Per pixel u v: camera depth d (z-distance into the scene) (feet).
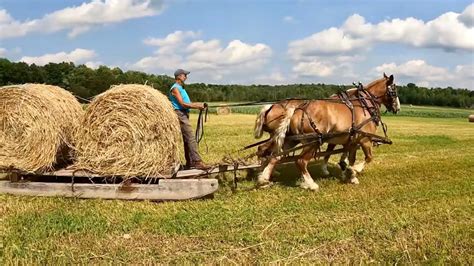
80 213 26.00
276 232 23.20
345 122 32.42
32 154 28.60
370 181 35.32
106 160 28.19
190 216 25.61
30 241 21.57
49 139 28.48
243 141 61.46
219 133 74.23
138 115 27.68
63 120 29.04
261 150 33.37
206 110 31.48
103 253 20.43
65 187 29.01
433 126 110.42
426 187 33.19
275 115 32.24
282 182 34.76
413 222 24.66
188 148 31.14
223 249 21.03
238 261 19.53
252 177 35.50
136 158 28.07
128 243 21.72
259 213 26.32
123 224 24.22
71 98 31.19
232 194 30.63
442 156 49.88
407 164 43.68
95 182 30.50
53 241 21.54
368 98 34.65
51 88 30.37
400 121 142.41
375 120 34.14
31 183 29.32
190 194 28.68
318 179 35.83
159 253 20.47
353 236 22.66
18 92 28.37
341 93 33.81
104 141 28.19
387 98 36.06
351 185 33.83
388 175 37.86
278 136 31.55
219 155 47.16
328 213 26.48
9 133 28.76
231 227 24.06
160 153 28.19
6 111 28.37
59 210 26.43
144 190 28.71
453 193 31.37
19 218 24.85
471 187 33.27
